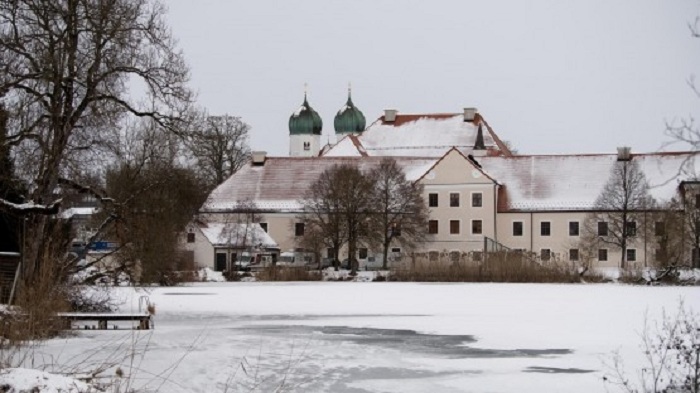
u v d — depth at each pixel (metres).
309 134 177.50
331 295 63.03
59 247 38.97
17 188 41.91
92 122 44.12
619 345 32.88
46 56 40.56
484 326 40.50
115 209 45.31
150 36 44.59
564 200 117.25
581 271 83.50
